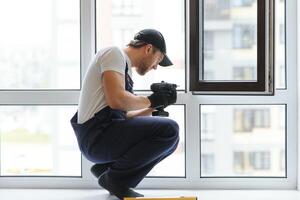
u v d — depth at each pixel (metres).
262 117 3.11
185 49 3.03
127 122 2.59
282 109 3.09
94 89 2.59
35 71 3.12
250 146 3.14
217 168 3.14
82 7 3.04
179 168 3.10
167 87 2.64
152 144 2.57
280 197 2.83
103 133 2.58
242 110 3.11
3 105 3.10
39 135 3.16
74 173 3.15
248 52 2.93
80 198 2.81
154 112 2.76
